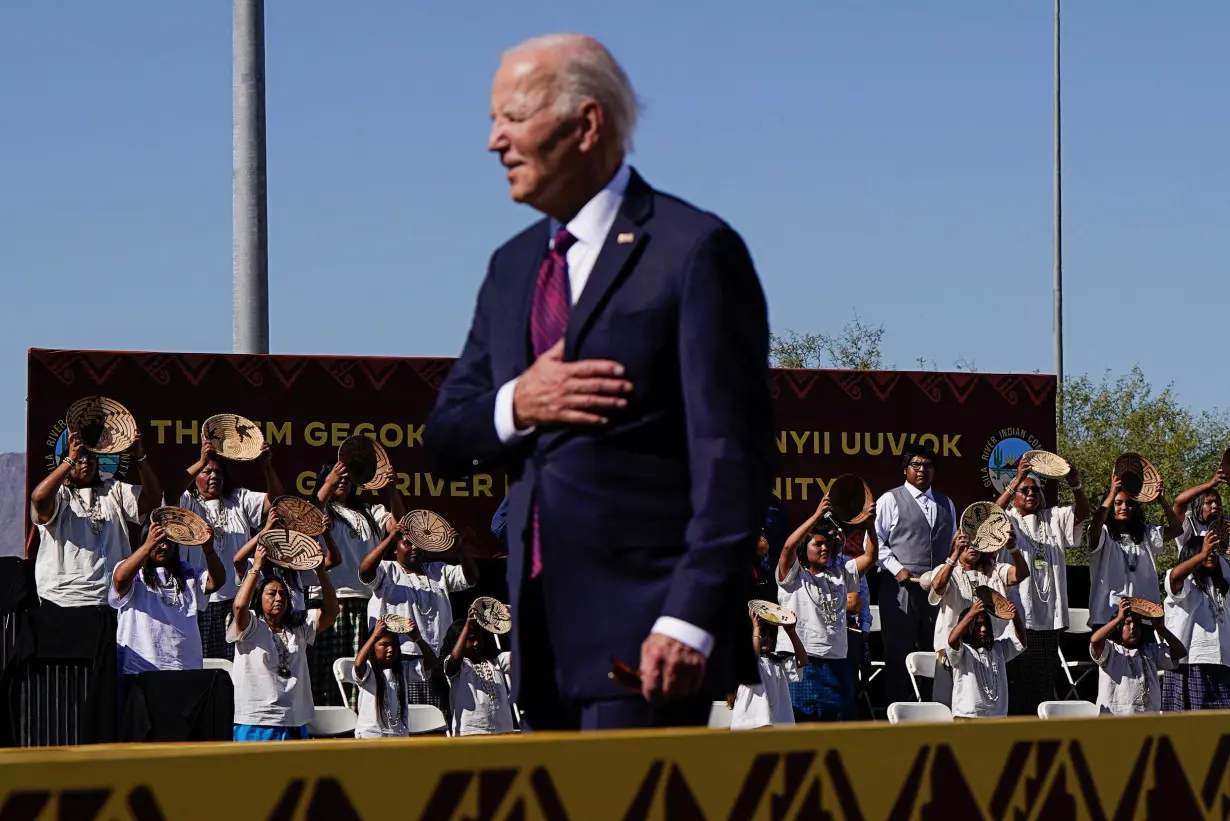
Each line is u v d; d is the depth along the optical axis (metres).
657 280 2.66
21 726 9.52
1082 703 13.98
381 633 12.28
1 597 10.08
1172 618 14.98
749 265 2.70
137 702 9.56
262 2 15.38
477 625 12.95
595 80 2.73
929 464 14.73
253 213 15.34
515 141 2.75
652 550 2.66
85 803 1.76
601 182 2.78
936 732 2.30
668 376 2.67
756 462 2.61
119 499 11.42
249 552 11.96
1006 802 2.35
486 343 3.01
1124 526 15.05
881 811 2.25
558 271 2.81
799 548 13.52
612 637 2.65
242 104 15.34
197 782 1.82
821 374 15.84
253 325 15.30
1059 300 32.84
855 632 14.17
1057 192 32.59
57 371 13.65
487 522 14.79
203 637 12.45
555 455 2.71
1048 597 14.60
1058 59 32.16
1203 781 2.54
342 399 14.47
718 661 2.64
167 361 13.98
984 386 16.28
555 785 2.02
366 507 13.91
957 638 13.48
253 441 13.06
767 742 2.17
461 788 1.96
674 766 2.10
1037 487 14.80
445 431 2.88
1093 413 39.16
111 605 10.98
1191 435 38.12
